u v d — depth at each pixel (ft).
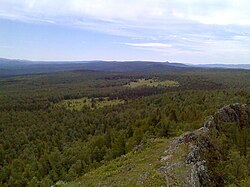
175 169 124.16
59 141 442.91
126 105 572.92
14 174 331.16
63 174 298.97
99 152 340.59
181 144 151.43
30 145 426.92
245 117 208.13
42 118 525.75
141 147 178.91
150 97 565.53
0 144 421.18
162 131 284.20
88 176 155.02
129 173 133.80
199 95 454.81
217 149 160.04
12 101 592.19
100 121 508.94
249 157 165.58
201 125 238.07
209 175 134.31
